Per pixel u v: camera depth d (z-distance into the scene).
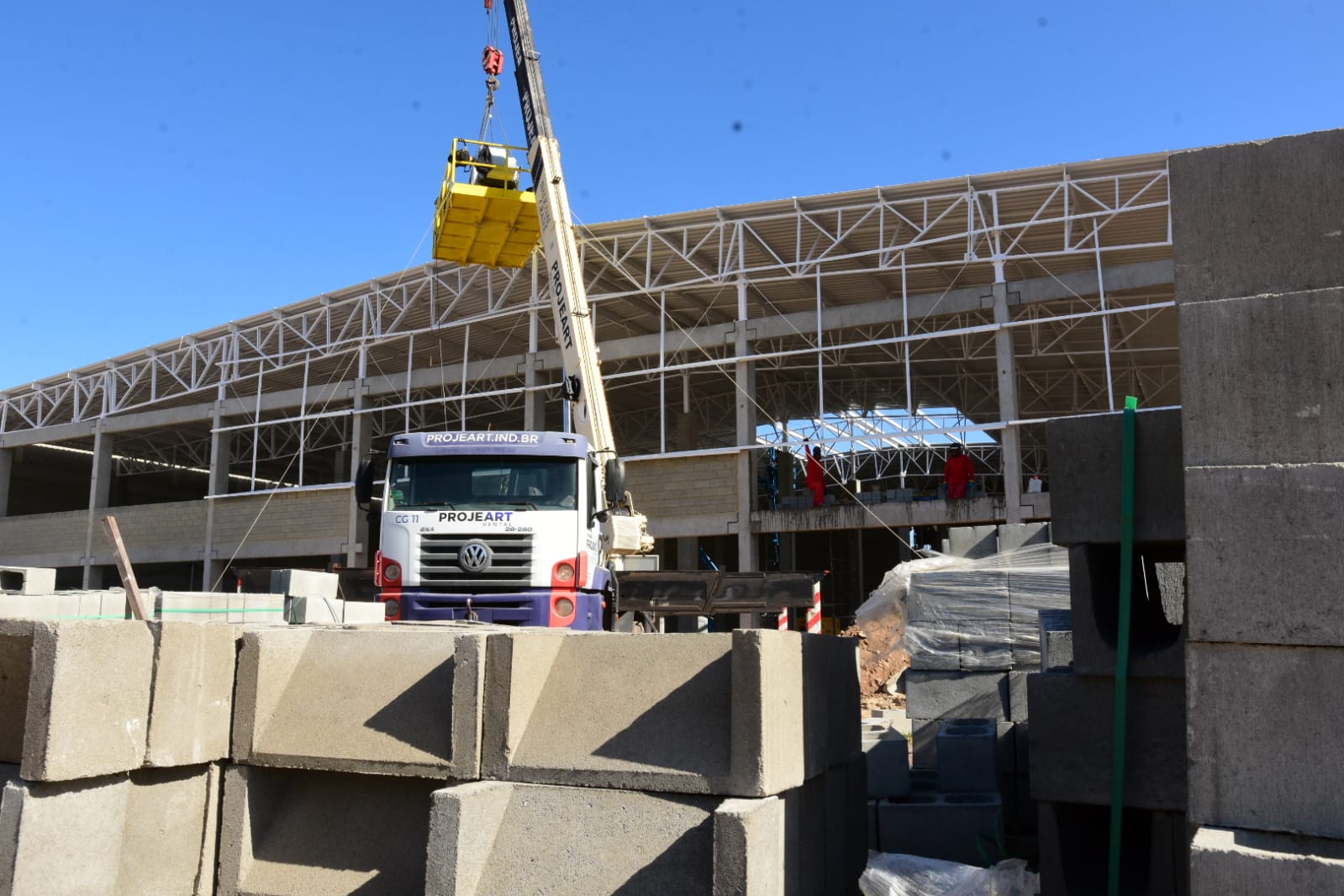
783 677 4.73
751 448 25.38
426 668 5.14
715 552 39.16
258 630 5.28
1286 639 3.91
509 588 9.73
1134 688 4.89
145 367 35.00
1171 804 4.71
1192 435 4.15
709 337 25.83
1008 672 10.12
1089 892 4.91
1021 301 22.78
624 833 4.48
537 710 4.88
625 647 4.98
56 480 46.78
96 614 9.90
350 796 5.07
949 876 5.71
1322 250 4.04
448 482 10.18
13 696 4.75
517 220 16.28
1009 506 22.62
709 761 4.54
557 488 10.13
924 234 22.34
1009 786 7.67
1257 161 4.18
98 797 4.52
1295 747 3.85
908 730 13.27
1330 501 3.90
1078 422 5.05
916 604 10.56
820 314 23.45
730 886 4.09
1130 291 23.30
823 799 5.48
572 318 14.38
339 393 30.97
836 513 24.75
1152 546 5.20
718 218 23.48
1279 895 3.52
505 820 4.62
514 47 17.02
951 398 34.62
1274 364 4.05
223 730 5.05
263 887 4.88
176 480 49.06
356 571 14.71
